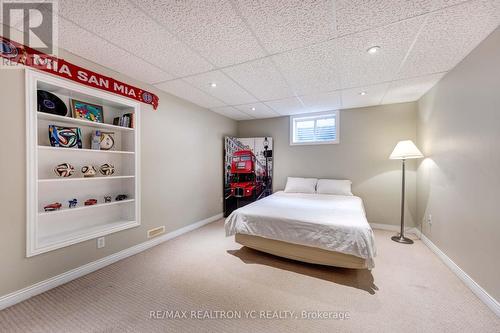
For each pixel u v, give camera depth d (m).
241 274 2.13
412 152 2.81
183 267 2.27
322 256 2.15
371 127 3.67
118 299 1.73
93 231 2.18
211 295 1.79
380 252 2.63
